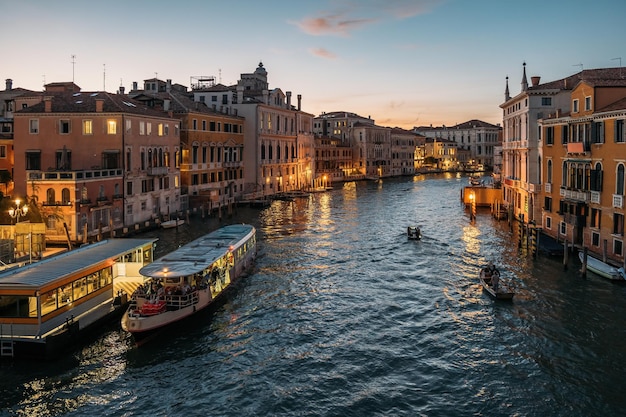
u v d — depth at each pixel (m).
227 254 29.41
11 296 19.89
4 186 52.22
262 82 97.44
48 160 46.97
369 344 21.81
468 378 18.70
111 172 45.19
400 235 46.69
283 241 44.03
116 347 21.33
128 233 45.62
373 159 137.50
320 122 138.00
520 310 25.28
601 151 32.47
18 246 35.47
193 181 62.97
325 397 17.55
